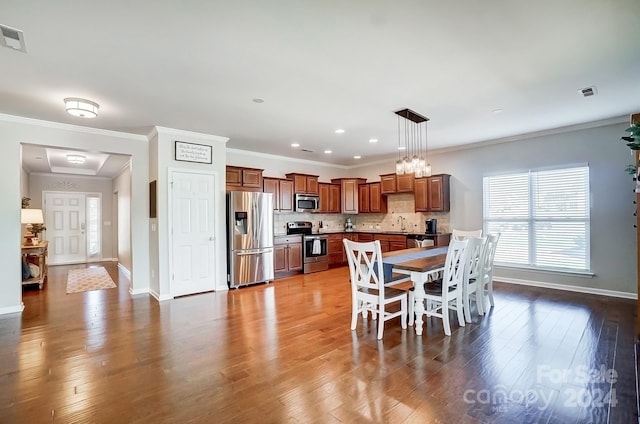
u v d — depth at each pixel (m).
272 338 3.11
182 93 3.27
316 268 6.82
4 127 3.93
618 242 4.39
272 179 6.59
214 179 5.16
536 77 2.96
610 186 4.45
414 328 3.37
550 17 2.04
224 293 4.95
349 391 2.16
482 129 4.82
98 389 2.20
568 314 3.71
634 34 2.24
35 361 2.63
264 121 4.34
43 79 2.89
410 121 4.36
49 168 7.42
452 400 2.04
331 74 2.87
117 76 2.86
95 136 4.59
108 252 8.90
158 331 3.30
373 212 7.57
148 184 5.05
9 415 1.92
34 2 1.83
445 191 6.14
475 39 2.31
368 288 3.52
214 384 2.26
